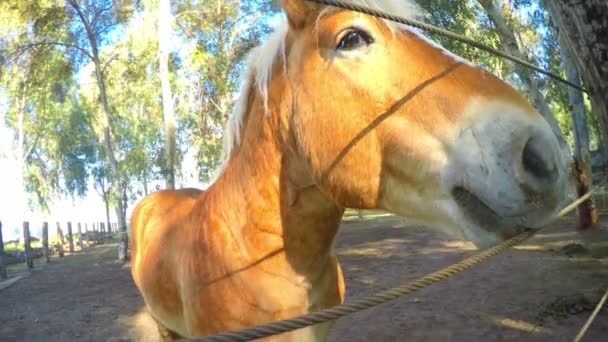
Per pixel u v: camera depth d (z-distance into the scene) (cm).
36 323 640
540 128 122
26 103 2694
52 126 3177
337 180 146
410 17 149
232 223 174
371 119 138
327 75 144
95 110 3069
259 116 174
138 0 1500
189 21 1570
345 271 809
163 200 296
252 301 163
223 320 167
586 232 987
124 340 532
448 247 975
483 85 129
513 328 451
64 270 1237
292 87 158
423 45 142
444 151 129
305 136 151
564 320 460
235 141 194
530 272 667
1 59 1536
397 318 514
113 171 1434
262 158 169
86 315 666
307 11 155
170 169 1120
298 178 162
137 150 1698
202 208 199
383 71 138
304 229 166
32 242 2669
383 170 141
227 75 1631
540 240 934
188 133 1930
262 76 173
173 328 232
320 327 182
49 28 1434
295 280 168
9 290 957
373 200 144
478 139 124
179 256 200
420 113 132
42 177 3731
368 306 93
